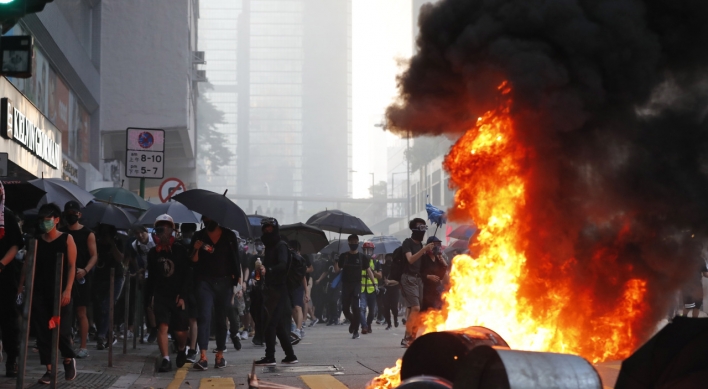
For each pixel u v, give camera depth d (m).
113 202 17.14
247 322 19.23
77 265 10.65
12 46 7.59
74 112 36.59
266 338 11.69
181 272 11.39
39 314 9.01
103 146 43.78
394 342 16.94
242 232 11.07
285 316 12.30
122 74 42.84
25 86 26.38
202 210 10.99
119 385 9.41
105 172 43.00
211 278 11.31
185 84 43.19
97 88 41.38
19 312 9.71
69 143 35.22
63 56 31.25
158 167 17.78
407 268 14.29
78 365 11.23
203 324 11.23
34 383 9.11
